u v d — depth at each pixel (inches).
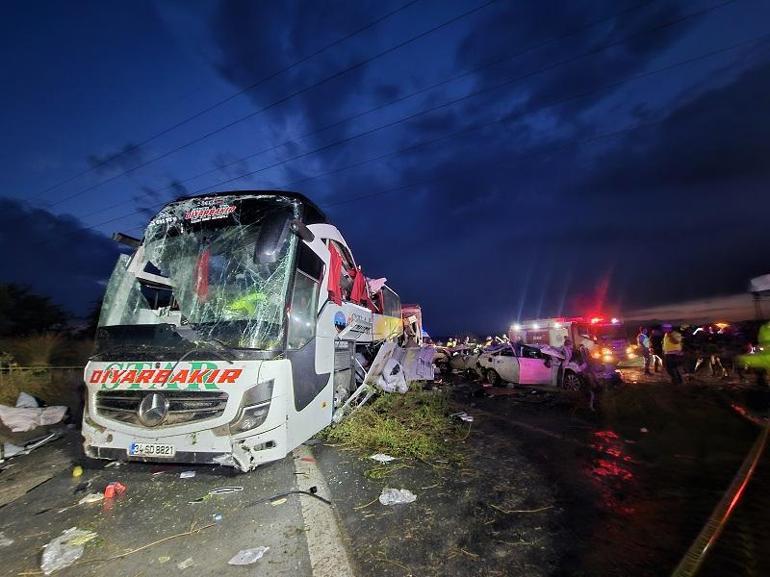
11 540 139.6
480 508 160.1
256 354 177.2
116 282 207.0
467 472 200.8
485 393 459.8
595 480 189.6
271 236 184.1
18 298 654.5
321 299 232.4
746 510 155.8
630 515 153.6
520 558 125.3
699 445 242.7
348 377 294.8
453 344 1079.0
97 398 181.8
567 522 148.3
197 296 200.8
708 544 131.2
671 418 302.0
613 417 323.3
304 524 147.7
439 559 125.0
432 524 147.3
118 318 199.9
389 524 147.6
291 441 184.5
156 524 148.5
